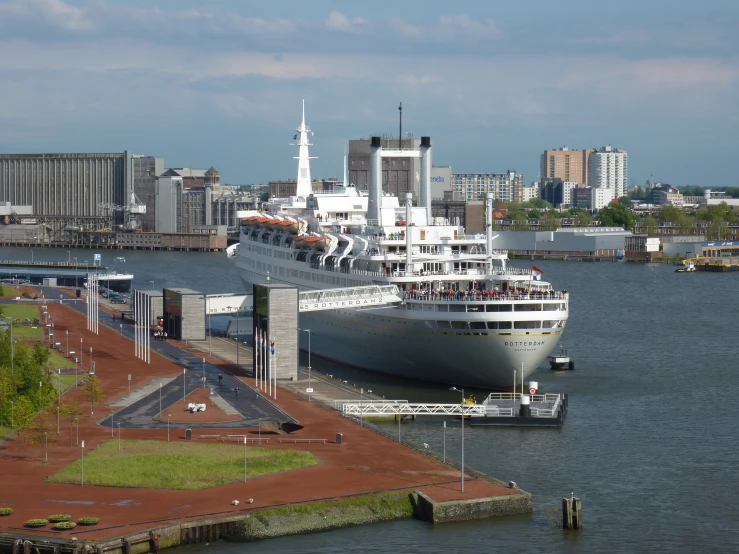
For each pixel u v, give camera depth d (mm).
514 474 154250
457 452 164375
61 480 141875
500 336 194750
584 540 130000
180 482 140875
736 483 150875
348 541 128750
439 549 126750
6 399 172125
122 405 186000
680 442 171750
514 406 189375
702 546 128625
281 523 130375
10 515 129000
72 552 119000
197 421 174250
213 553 124750
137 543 122562
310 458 152250
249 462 149750
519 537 130750
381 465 150625
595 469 156875
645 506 141625
